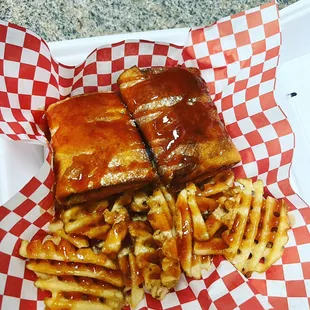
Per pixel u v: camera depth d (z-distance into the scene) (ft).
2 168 0.58
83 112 0.59
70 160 0.56
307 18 0.66
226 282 0.56
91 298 0.56
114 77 0.63
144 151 0.58
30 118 0.60
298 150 0.66
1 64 0.58
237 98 0.64
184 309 0.56
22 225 0.56
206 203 0.59
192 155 0.58
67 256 0.56
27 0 0.74
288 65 0.70
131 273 0.56
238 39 0.63
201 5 0.75
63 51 0.64
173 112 0.59
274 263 0.59
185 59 0.64
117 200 0.58
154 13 0.74
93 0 0.74
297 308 0.57
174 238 0.56
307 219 0.60
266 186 0.62
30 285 0.56
